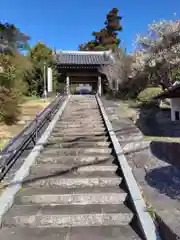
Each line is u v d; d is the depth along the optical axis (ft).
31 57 66.85
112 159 18.16
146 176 14.88
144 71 50.49
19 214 11.84
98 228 11.25
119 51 67.97
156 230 9.91
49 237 10.48
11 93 32.27
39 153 19.17
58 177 15.48
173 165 15.70
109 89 68.08
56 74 67.00
